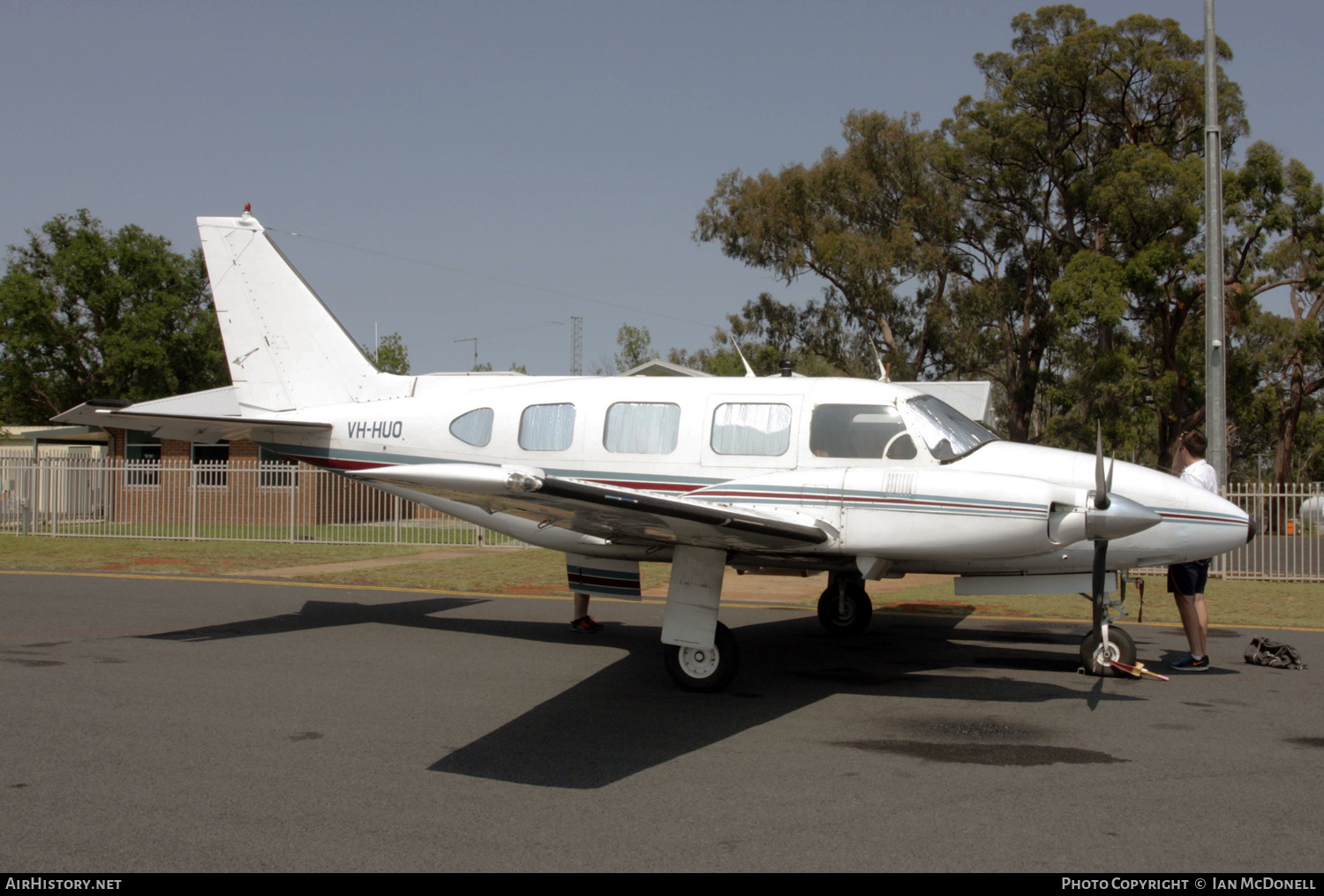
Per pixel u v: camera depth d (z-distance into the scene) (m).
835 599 8.74
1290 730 5.46
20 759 4.76
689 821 3.99
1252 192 30.19
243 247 9.62
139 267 38.81
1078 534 5.99
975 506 6.12
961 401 22.38
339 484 22.22
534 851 3.67
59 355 38.66
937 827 3.93
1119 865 3.55
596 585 8.12
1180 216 30.61
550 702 6.08
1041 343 37.47
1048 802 4.22
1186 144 35.41
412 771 4.64
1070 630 9.13
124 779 4.46
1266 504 13.16
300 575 12.80
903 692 6.45
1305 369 36.97
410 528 19.55
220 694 6.14
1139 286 30.97
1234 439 39.34
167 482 22.62
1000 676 6.97
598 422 7.88
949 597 11.47
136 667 6.89
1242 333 34.06
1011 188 36.94
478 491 5.00
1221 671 7.14
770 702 6.15
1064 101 35.44
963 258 38.97
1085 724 5.60
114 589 11.19
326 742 5.11
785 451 7.29
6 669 6.79
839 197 36.41
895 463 7.02
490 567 13.86
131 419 8.82
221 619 9.18
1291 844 3.75
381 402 8.99
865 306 35.59
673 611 6.39
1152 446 42.25
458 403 8.55
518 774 4.61
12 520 20.70
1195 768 4.73
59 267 37.69
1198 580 7.08
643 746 5.11
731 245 37.34
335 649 7.72
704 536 6.07
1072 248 36.19
